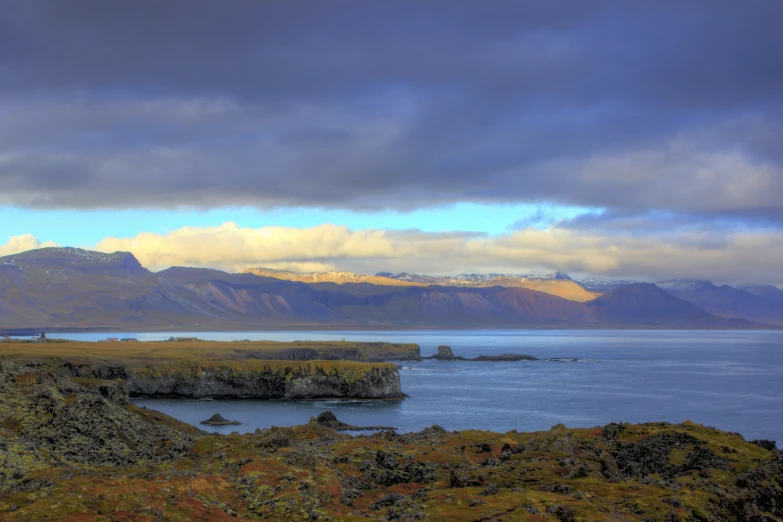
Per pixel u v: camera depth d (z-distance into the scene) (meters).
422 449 102.44
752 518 75.25
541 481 82.50
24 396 106.25
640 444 104.25
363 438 113.38
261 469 82.94
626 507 71.94
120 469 85.44
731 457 95.56
